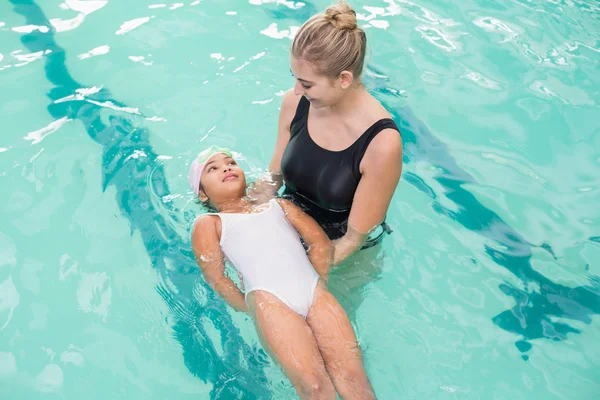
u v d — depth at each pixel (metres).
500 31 4.96
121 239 3.35
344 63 2.58
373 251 3.14
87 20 5.02
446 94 4.40
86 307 3.02
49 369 2.76
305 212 3.16
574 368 2.79
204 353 2.82
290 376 2.52
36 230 3.38
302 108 3.01
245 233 3.04
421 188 3.72
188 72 4.51
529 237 3.43
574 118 4.22
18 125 4.05
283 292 2.76
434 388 2.67
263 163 3.79
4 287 3.10
